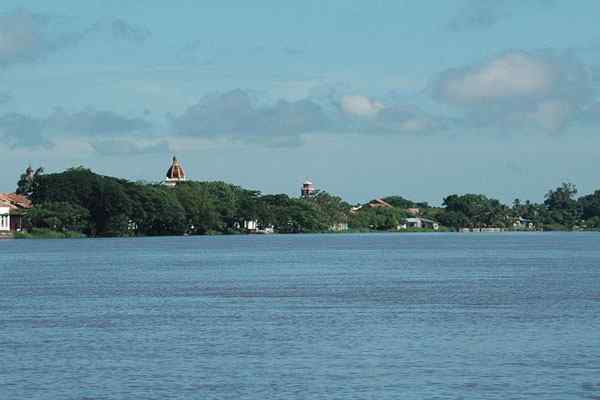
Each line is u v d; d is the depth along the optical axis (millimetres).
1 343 108562
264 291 179875
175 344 107562
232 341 109688
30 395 81688
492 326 121812
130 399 80250
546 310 141000
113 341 110000
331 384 85375
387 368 92188
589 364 93250
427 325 123438
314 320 129875
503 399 79688
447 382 85875
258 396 81125
